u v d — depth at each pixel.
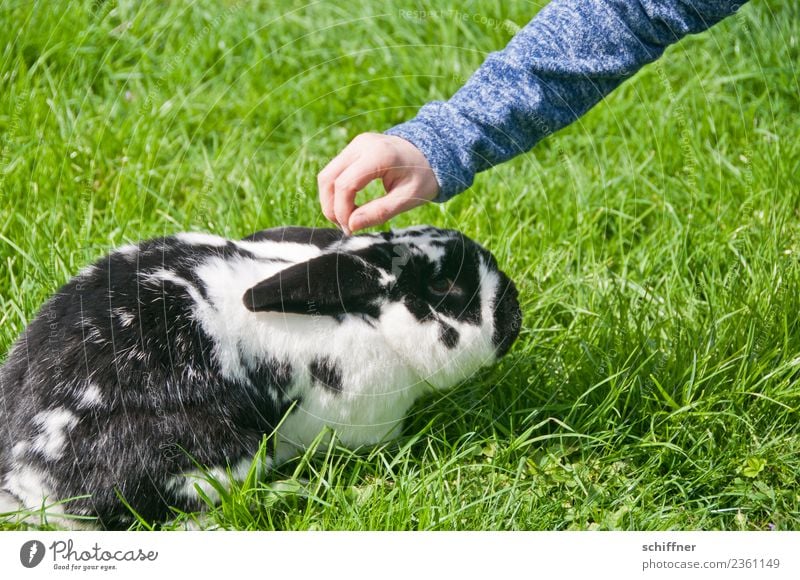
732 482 1.86
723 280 2.07
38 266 2.03
